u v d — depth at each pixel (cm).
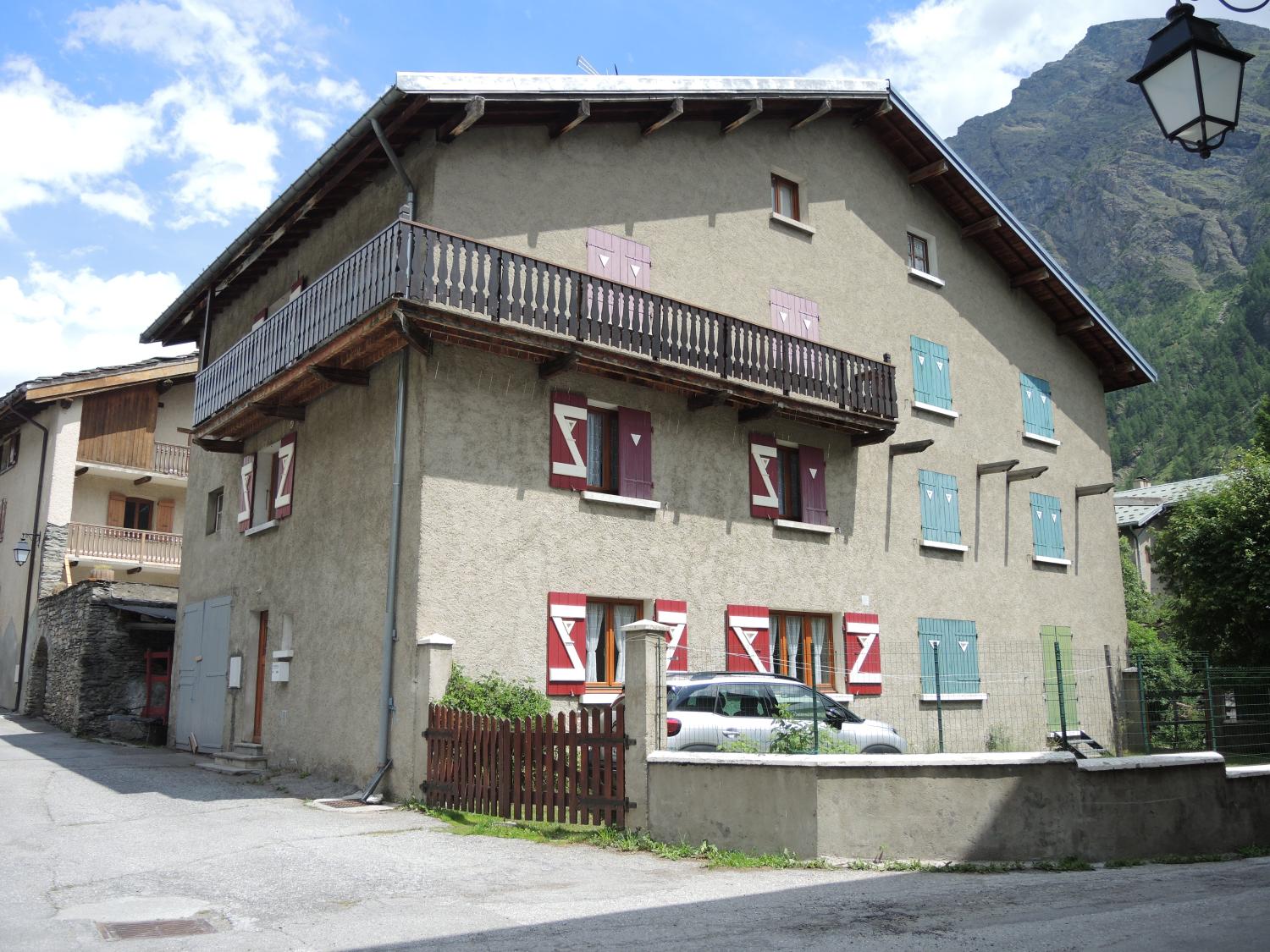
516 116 1493
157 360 2947
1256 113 18838
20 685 2684
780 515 1738
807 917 716
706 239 1728
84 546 2806
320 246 1731
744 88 1733
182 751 1902
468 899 778
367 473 1430
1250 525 2034
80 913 729
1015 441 2228
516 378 1427
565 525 1441
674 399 1608
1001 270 2311
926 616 1928
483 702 1238
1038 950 616
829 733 1080
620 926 691
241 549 1798
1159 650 2616
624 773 1039
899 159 2136
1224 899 763
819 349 1739
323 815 1176
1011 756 956
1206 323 12975
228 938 662
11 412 2816
